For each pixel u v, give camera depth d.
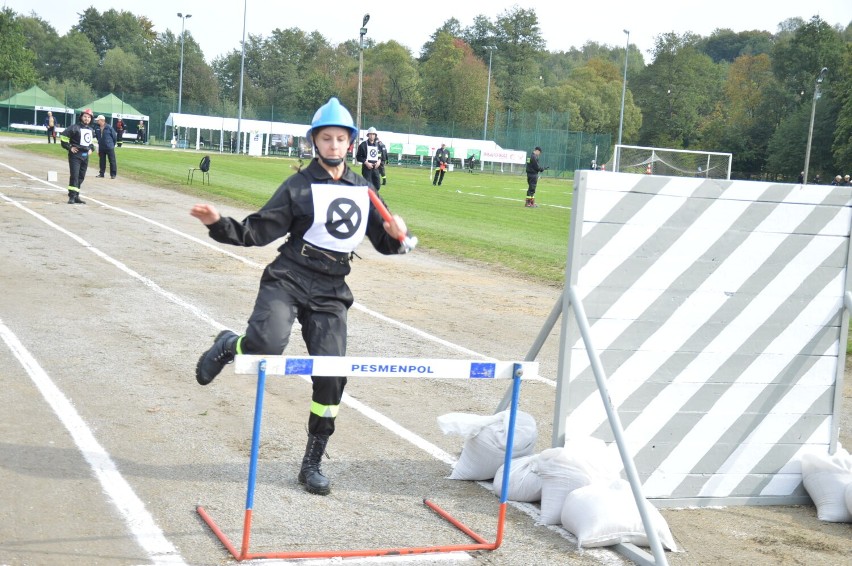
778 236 5.44
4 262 11.90
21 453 5.25
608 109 110.88
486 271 15.02
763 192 5.38
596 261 5.12
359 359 4.05
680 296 5.28
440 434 6.27
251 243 4.61
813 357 5.58
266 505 4.77
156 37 154.62
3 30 99.50
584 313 4.91
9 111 72.44
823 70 58.56
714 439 5.42
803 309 5.54
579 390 5.14
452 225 22.42
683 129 110.00
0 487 4.72
